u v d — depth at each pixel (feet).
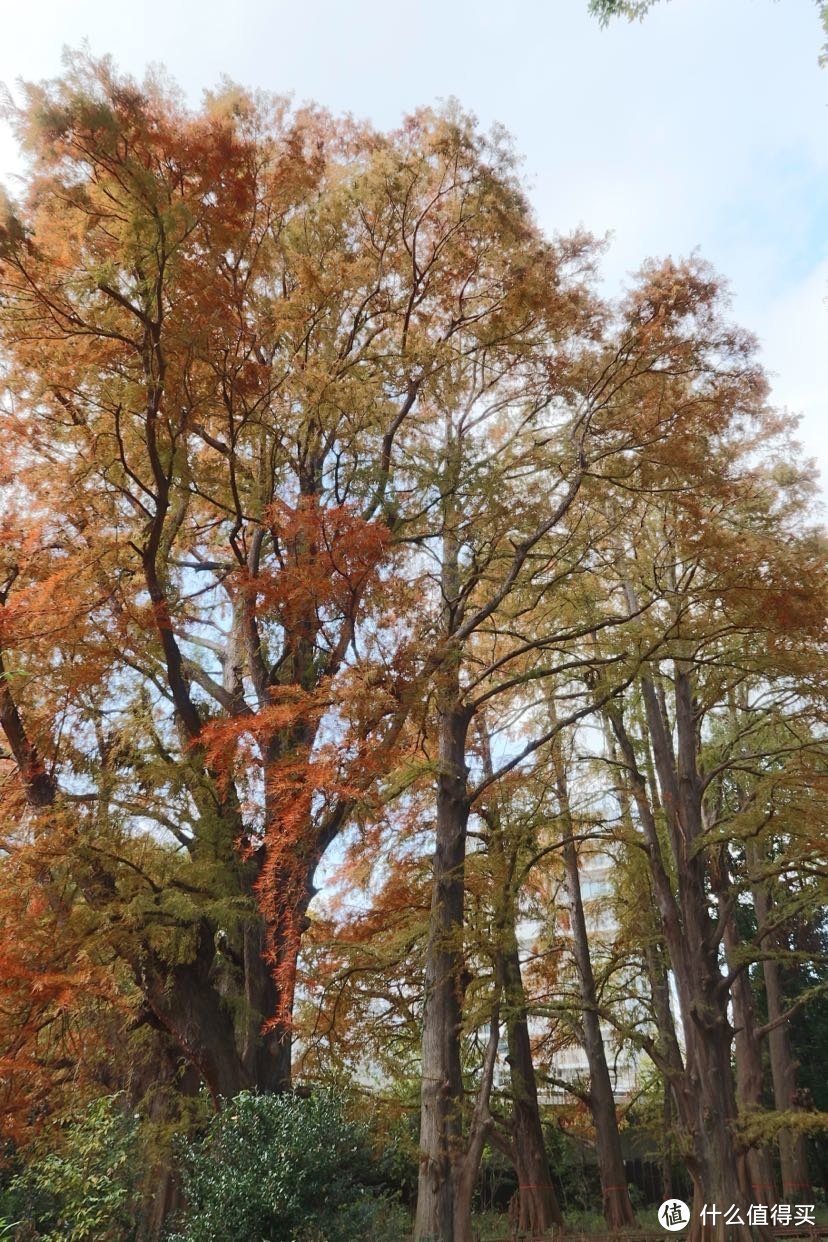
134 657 42.29
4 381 38.65
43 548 38.58
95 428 40.27
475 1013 45.19
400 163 45.34
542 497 45.06
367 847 40.60
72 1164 33.30
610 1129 61.77
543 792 50.98
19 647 36.94
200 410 40.88
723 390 42.68
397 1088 60.44
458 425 50.34
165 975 39.52
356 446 44.98
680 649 48.42
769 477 53.06
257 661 44.37
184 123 35.42
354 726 33.76
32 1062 36.27
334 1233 31.12
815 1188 81.25
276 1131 32.83
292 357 44.96
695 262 43.14
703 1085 47.57
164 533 44.68
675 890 65.92
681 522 44.93
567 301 44.42
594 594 53.21
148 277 34.04
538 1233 56.85
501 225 45.42
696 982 49.96
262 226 44.04
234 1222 30.19
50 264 34.60
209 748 37.24
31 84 31.99
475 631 49.80
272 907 35.53
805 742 50.14
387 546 36.94
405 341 45.65
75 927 36.94
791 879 55.77
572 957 67.41
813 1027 89.35
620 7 24.86
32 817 38.14
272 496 43.45
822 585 41.37
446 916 42.11
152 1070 46.42
